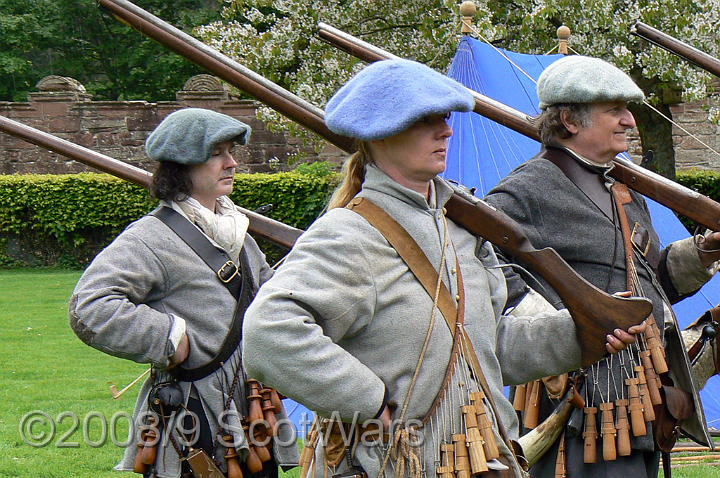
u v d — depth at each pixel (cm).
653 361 624
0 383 1348
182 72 4825
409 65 448
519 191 644
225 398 629
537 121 685
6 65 4672
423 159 451
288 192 2748
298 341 414
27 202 2850
